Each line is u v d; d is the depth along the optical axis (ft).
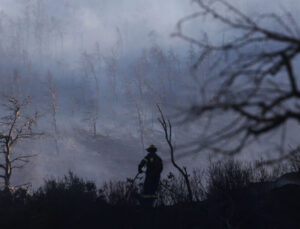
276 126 4.76
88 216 19.08
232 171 18.62
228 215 17.28
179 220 18.03
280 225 15.39
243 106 4.84
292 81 4.83
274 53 5.07
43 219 18.51
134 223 18.92
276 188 17.54
